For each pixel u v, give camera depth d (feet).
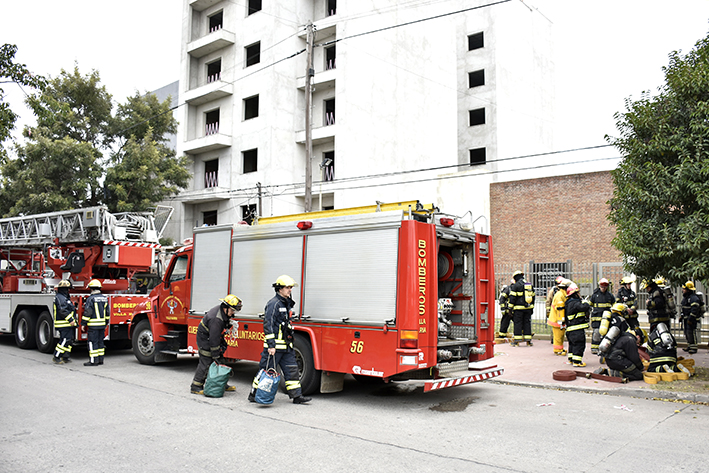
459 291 28.71
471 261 28.35
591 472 16.28
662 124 29.40
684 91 28.99
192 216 115.96
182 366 37.58
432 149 120.47
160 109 95.35
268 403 25.08
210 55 116.57
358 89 101.09
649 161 30.14
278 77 104.12
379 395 28.35
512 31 147.13
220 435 20.29
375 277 25.13
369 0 104.88
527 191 97.30
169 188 93.61
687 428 21.43
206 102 116.47
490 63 139.64
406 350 23.61
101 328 38.11
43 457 17.58
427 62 120.88
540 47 163.22
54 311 38.83
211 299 32.81
